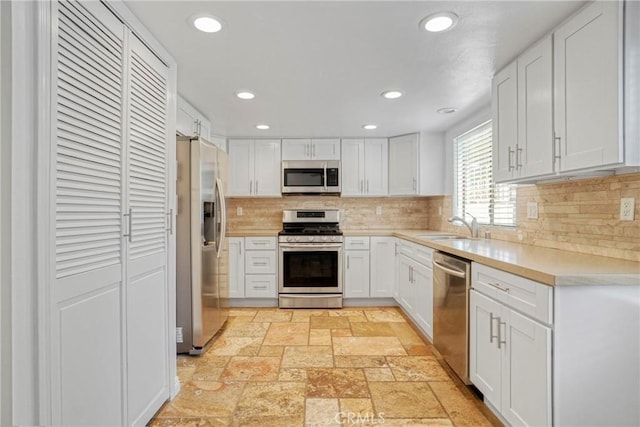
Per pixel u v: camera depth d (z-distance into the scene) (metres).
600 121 1.37
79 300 1.20
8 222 0.94
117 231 1.44
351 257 3.96
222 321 3.17
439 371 2.34
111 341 1.39
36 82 1.01
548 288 1.32
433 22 1.60
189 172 2.57
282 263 3.91
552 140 1.64
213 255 2.85
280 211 4.48
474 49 1.87
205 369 2.38
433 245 2.57
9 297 0.95
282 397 2.01
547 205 2.19
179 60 2.01
